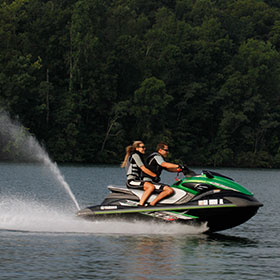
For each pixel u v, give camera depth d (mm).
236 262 22438
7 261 21672
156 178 31312
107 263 21625
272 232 32094
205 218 29438
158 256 23266
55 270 20281
